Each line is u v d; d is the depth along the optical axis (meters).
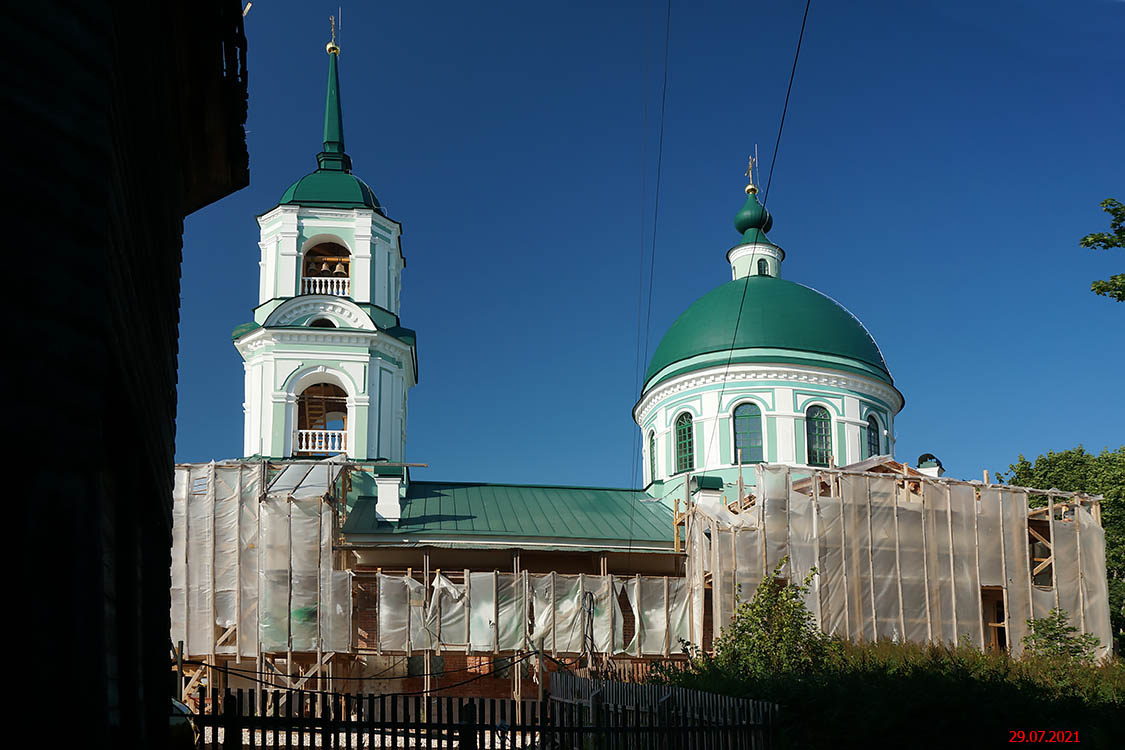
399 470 35.75
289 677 30.80
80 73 5.12
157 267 8.21
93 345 5.05
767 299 42.72
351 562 35.16
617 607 33.69
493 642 32.50
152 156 7.57
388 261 38.94
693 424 41.50
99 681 4.82
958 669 17.00
